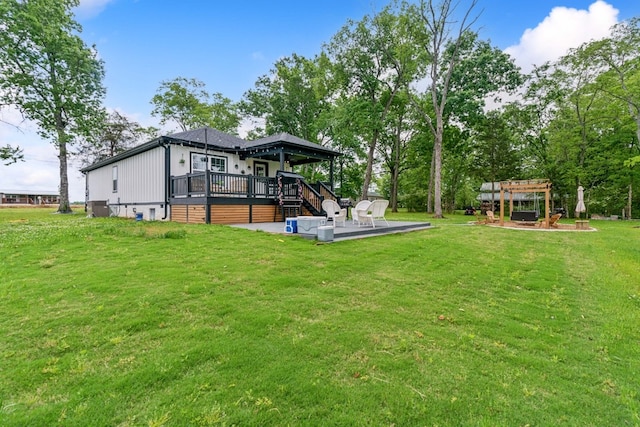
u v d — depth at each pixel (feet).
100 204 49.70
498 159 75.41
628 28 50.34
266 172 50.75
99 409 5.41
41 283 11.88
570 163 70.54
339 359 7.34
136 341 7.79
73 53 57.47
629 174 66.69
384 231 28.45
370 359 7.40
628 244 26.78
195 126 96.02
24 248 18.19
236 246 19.58
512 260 19.26
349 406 5.75
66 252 17.30
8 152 56.03
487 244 24.85
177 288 11.56
